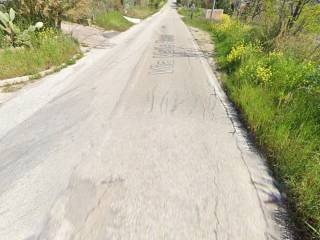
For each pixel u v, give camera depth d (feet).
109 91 16.42
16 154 9.38
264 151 10.44
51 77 18.83
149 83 18.62
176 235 6.29
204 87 18.58
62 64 21.83
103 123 12.03
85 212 6.89
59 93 15.67
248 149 10.56
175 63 25.76
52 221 6.58
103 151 9.77
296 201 7.64
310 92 13.37
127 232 6.30
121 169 8.75
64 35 27.50
